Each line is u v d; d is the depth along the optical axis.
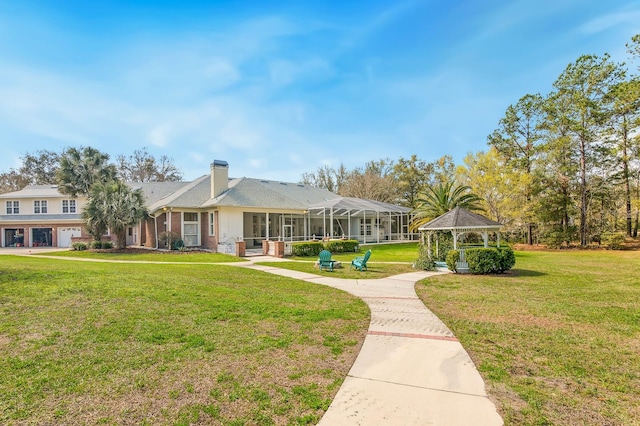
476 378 4.04
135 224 24.28
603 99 26.52
